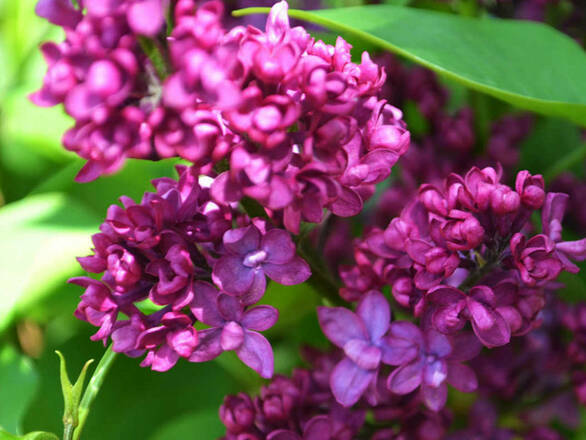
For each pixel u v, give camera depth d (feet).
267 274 1.02
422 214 1.08
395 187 1.36
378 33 1.20
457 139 1.33
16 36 1.57
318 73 0.97
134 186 1.43
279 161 0.97
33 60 1.55
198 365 1.41
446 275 1.04
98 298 1.02
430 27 1.23
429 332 1.06
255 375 1.39
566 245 1.06
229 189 0.98
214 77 0.91
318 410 1.14
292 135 0.98
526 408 1.32
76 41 0.95
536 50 1.26
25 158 1.49
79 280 1.03
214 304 1.02
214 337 1.03
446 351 1.06
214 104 0.96
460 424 1.36
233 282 1.02
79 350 1.38
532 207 1.05
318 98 0.97
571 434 1.43
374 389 1.07
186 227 1.03
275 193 0.96
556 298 1.33
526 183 1.05
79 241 1.35
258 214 1.05
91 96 0.92
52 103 0.96
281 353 1.42
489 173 1.06
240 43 0.97
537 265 1.04
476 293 1.04
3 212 1.40
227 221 1.03
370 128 1.05
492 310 1.03
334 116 0.98
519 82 1.22
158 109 0.94
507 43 1.26
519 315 1.04
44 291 1.34
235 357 1.38
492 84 1.19
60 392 1.36
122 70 0.93
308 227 1.08
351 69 1.04
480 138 1.37
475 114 1.37
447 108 1.45
